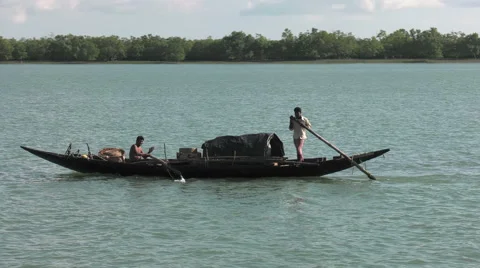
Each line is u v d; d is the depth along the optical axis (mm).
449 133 36188
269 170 24062
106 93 74875
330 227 18484
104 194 22156
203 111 50594
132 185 23375
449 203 20656
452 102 57906
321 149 31875
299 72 154250
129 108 53344
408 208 20219
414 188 22672
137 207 20562
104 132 38188
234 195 21984
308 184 23438
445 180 23844
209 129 39625
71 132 38250
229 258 16219
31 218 19375
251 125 41938
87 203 21047
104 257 16312
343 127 39938
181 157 24656
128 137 36250
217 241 17406
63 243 17250
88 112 49781
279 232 18094
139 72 157375
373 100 61938
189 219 19297
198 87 88000
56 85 93750
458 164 27078
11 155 29766
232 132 38562
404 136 35469
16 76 129250
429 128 38531
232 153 24328
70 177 24766
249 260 16094
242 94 72562
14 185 23547
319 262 15938
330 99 64125
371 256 16281
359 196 21750
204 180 24078
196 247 16953
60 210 20219
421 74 133000
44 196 21922
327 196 21812
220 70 174625
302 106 55656
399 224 18641
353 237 17625
